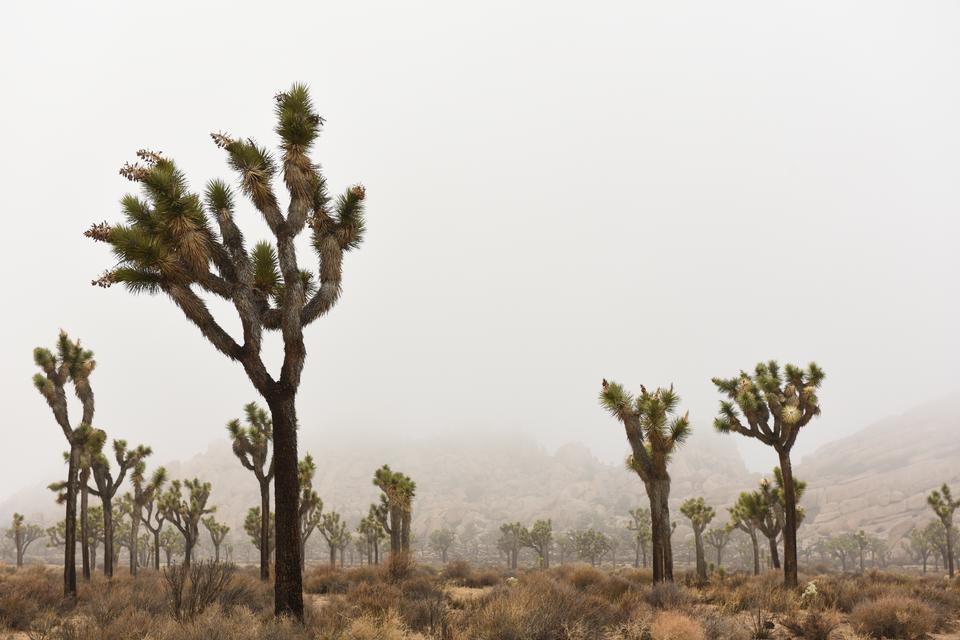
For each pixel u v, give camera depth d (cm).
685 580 2381
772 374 1902
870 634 1039
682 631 899
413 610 1161
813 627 1021
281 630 848
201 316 973
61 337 1833
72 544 1711
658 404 1689
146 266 936
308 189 1066
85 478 2288
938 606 1278
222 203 1064
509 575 2881
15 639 1079
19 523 5453
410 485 2789
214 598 1092
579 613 1035
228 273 1051
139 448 2684
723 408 1916
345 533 7719
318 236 1133
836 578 2300
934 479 15800
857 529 14450
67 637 936
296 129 1049
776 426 1853
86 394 1886
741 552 8906
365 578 2175
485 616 954
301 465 2581
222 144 1077
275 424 1009
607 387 1753
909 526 13138
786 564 1783
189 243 933
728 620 1024
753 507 2766
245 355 996
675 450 1684
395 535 2750
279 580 973
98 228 945
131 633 873
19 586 1609
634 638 936
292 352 1020
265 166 1084
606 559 11688
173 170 1009
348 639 850
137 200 973
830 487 17975
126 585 1819
